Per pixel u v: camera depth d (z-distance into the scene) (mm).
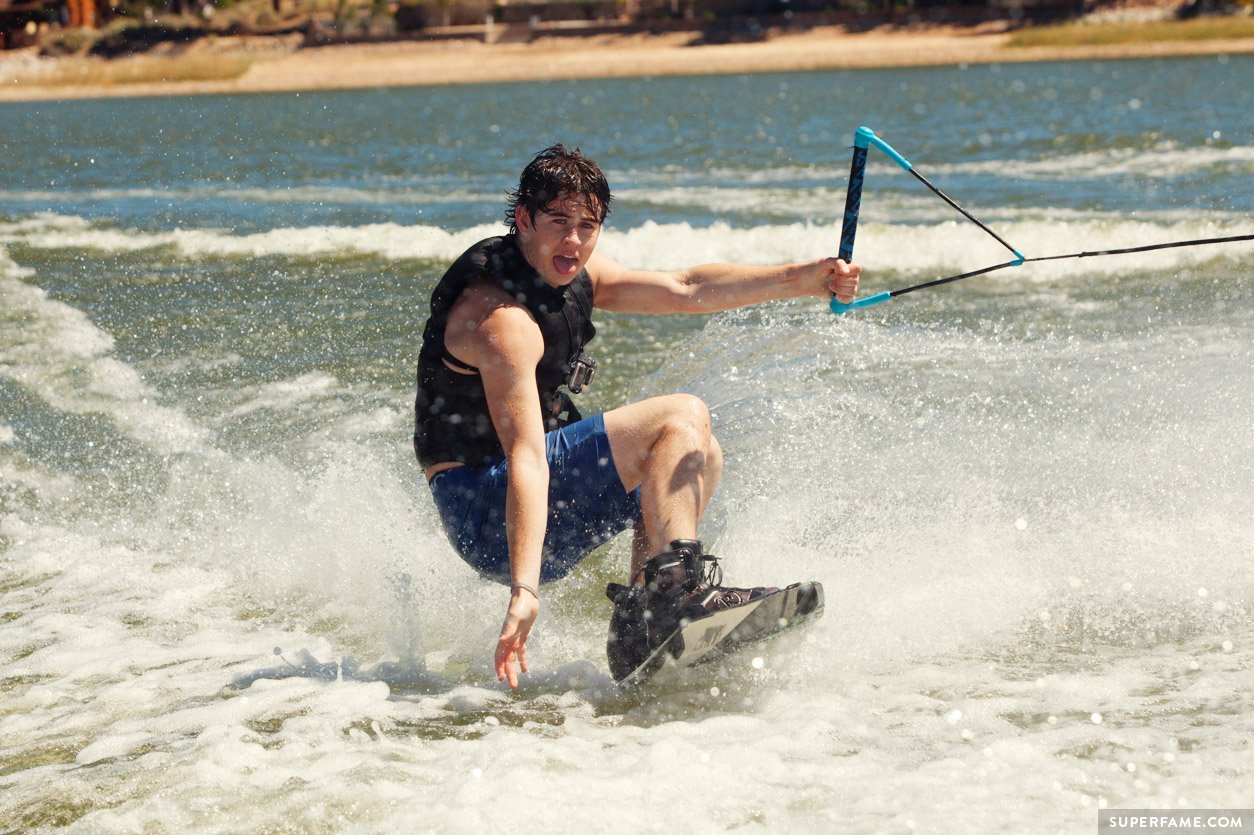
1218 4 107875
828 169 32500
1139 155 30656
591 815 5141
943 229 20172
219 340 14477
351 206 27266
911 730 5930
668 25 124938
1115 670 6457
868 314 14602
